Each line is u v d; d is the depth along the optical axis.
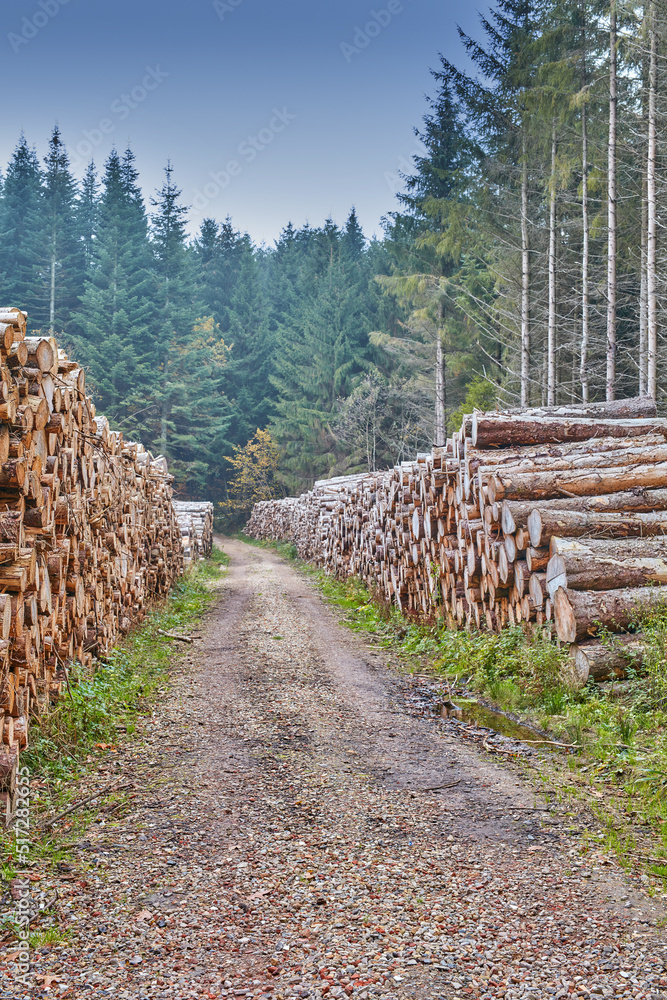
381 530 14.56
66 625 6.60
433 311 29.88
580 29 20.42
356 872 3.67
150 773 5.15
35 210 48.81
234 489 52.75
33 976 2.83
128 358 45.97
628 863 3.71
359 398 40.50
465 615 9.98
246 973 2.85
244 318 60.69
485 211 24.97
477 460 8.94
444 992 2.71
